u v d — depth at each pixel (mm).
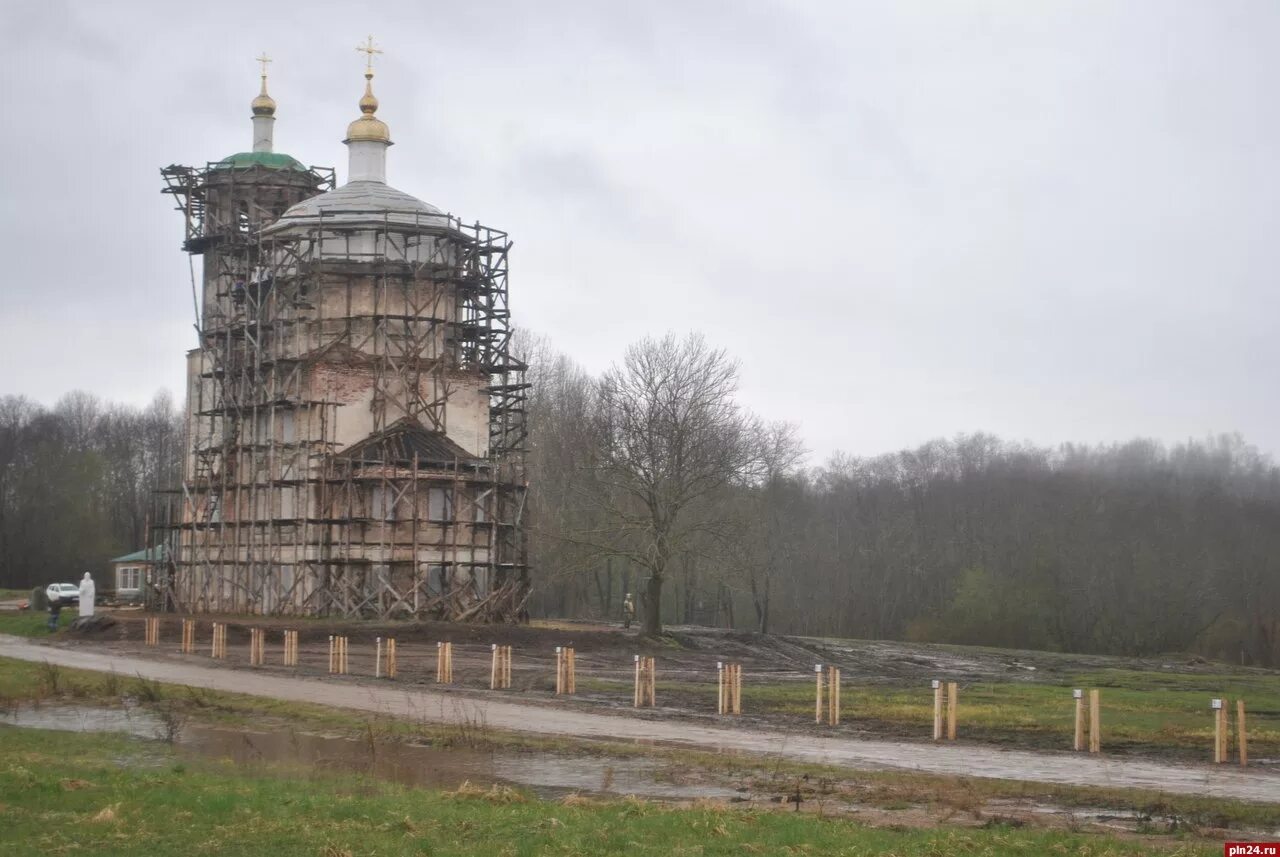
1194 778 29828
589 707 40625
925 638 98562
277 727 34531
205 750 30547
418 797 23422
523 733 33906
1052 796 26703
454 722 35500
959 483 118688
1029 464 118062
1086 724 39312
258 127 88688
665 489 71375
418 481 71125
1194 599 95312
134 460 142500
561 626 75812
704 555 72188
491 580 72500
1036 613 95938
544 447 102688
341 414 73438
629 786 26859
